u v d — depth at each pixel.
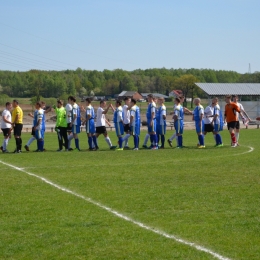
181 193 12.44
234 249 8.14
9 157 21.03
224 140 31.28
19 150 23.59
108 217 10.12
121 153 22.33
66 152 23.33
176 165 17.61
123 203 11.35
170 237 8.77
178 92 109.31
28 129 48.94
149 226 9.46
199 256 7.83
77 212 10.55
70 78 132.88
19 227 9.48
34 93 107.44
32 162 19.02
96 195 12.27
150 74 162.62
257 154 21.02
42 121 23.95
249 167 16.84
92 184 13.84
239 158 19.52
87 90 142.75
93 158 20.25
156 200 11.65
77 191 12.82
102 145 28.44
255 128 47.91
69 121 24.48
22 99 114.50
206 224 9.54
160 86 140.62
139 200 11.66
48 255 8.01
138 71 166.38
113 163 18.44
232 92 66.56
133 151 23.30
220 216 10.12
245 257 7.78
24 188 13.32
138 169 16.72
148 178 14.80
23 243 8.58
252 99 70.56
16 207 11.07
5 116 23.53
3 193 12.66
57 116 24.33
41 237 8.87
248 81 118.38
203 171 16.05
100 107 24.62
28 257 7.94
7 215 10.40
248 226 9.38
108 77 159.75
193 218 9.99
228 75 154.50
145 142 25.28
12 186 13.61
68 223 9.71
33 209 10.88
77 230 9.25
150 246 8.33
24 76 126.94
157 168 16.89
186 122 59.06
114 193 12.52
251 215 10.15
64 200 11.73
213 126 24.84
